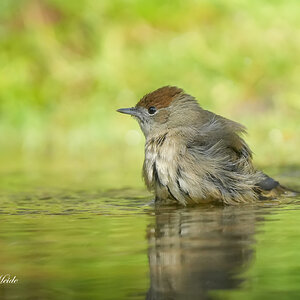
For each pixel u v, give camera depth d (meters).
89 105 18.91
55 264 5.69
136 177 12.01
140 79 19.20
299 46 19.17
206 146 9.05
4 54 20.05
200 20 20.50
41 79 19.64
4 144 18.05
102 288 5.02
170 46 19.72
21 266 5.66
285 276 5.13
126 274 5.32
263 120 17.50
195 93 18.75
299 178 11.15
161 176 9.02
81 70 19.61
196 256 5.75
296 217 7.57
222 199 8.87
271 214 7.83
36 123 18.77
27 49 20.09
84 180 11.76
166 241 6.38
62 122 18.72
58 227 7.34
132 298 4.77
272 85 18.61
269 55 19.08
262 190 9.11
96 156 15.48
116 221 7.64
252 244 6.14
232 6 20.50
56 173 12.84
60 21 20.66
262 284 4.96
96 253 6.02
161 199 9.17
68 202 9.34
